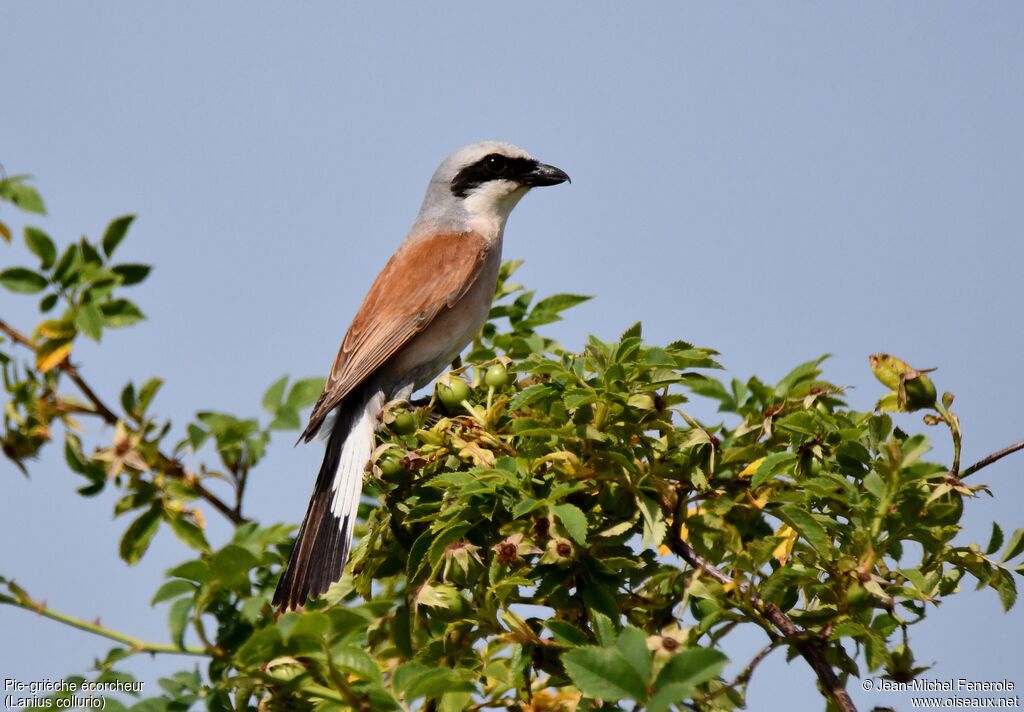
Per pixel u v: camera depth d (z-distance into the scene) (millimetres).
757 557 6973
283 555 9016
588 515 7434
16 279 9094
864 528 7020
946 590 7430
